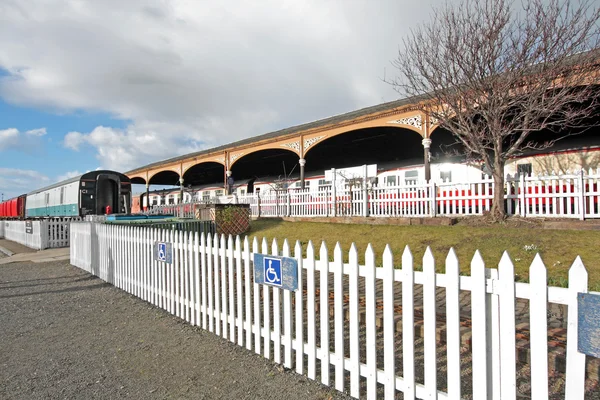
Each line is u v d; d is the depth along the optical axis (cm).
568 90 926
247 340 401
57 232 1606
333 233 1217
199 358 384
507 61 952
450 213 1185
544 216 995
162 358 386
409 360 263
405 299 265
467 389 296
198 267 486
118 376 348
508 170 1433
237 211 1406
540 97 945
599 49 909
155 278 596
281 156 2923
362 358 367
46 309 590
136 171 4078
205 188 3594
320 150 2645
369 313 286
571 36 894
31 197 3409
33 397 312
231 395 306
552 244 788
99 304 613
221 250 435
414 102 1240
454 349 238
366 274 288
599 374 302
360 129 1817
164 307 568
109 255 778
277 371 350
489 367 229
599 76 908
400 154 2638
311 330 329
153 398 306
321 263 320
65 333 473
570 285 201
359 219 1327
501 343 222
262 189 2811
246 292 401
